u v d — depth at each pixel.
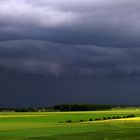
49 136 61.69
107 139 55.69
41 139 57.44
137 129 74.62
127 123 94.50
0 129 79.00
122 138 57.00
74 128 80.31
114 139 55.75
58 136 61.41
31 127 86.00
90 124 93.88
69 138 58.06
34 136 62.12
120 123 94.81
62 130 74.94
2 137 60.91
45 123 104.44
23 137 60.72
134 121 102.25
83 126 86.69
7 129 78.88
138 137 58.31
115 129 75.12
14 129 78.69
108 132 67.62
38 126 90.00
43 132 70.12
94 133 65.88
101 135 61.81
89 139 56.38
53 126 88.81
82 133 66.38
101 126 85.31
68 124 97.06
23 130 75.69
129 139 55.78
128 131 69.44
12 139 57.81
